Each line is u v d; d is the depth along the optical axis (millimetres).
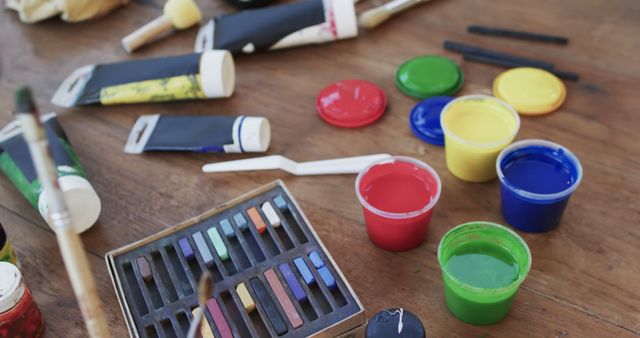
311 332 588
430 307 622
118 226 719
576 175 665
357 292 639
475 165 705
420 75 839
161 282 639
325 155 773
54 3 982
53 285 669
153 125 817
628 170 720
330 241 686
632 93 803
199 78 826
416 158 760
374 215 636
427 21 937
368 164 706
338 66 888
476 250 627
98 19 1011
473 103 750
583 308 608
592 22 899
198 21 973
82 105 869
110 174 777
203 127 792
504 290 560
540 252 655
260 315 606
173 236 671
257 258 648
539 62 844
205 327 599
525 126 779
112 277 632
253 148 772
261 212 681
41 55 958
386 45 909
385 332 530
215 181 760
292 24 895
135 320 614
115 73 868
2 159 762
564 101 802
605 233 666
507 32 895
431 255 664
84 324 634
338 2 886
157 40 961
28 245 708
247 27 902
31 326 609
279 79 879
